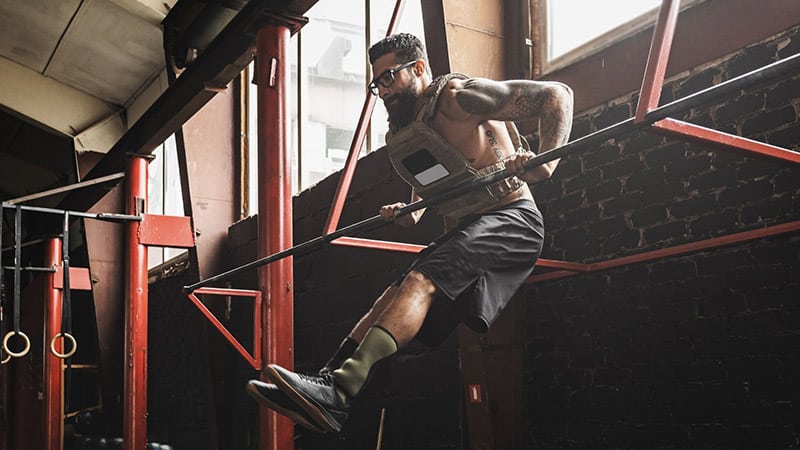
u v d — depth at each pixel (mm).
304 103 9008
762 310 3887
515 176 2934
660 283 4410
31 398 14078
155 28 11016
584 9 5316
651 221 4504
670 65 4488
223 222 10023
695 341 4191
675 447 4238
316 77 8891
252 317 9336
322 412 2658
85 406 15062
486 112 2973
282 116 5844
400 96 3080
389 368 6762
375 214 7035
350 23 8562
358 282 7262
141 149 7918
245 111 10281
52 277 10977
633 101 4734
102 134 13477
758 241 3932
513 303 5219
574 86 5137
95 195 9234
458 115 3012
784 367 3771
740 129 4070
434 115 3043
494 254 2936
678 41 4457
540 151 2883
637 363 4492
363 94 8172
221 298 9922
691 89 4367
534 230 3078
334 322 7629
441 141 3029
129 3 10445
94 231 11930
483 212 3111
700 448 4113
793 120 3832
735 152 2650
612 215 4750
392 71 3043
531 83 2920
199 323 9836
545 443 5035
